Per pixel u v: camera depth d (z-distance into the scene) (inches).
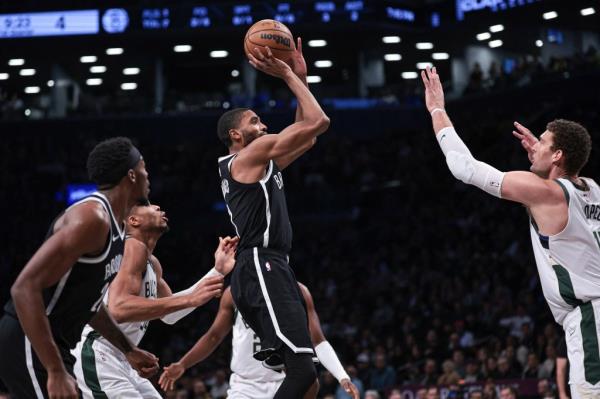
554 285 165.6
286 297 172.9
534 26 976.9
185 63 1206.3
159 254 833.5
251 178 177.5
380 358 518.9
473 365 477.1
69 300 148.0
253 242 177.3
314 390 177.0
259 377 238.8
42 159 985.5
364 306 674.2
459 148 175.0
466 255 684.7
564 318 167.2
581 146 168.7
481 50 1120.8
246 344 238.8
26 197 927.0
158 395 211.8
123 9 1025.5
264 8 1001.5
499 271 625.3
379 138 994.7
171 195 914.7
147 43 1079.6
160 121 1035.9
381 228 824.3
